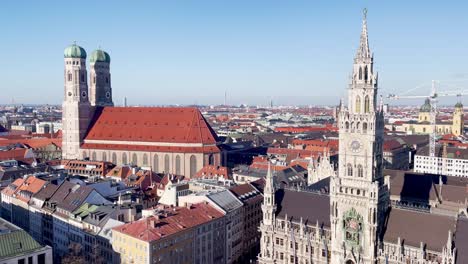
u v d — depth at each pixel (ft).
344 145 401.08
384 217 409.28
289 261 460.96
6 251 391.86
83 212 533.55
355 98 395.34
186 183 629.10
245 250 559.38
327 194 470.80
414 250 378.12
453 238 371.35
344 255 407.64
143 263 423.23
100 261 478.18
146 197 652.89
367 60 385.70
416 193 562.66
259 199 583.99
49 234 587.27
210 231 491.72
